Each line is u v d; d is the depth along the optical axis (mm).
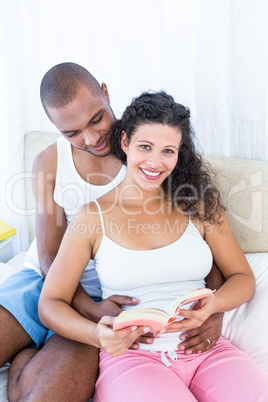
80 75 1181
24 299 1218
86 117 1189
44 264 1336
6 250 1669
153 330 1021
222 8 1406
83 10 1539
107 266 1177
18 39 1607
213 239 1289
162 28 1481
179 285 1205
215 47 1470
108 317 1042
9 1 1549
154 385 1010
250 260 1426
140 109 1119
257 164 1473
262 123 1521
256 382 1034
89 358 1107
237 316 1299
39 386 1017
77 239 1180
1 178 1768
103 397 1046
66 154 1381
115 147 1289
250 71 1469
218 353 1154
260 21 1400
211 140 1603
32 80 1695
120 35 1538
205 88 1539
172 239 1209
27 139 1733
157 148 1127
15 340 1180
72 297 1211
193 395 1074
